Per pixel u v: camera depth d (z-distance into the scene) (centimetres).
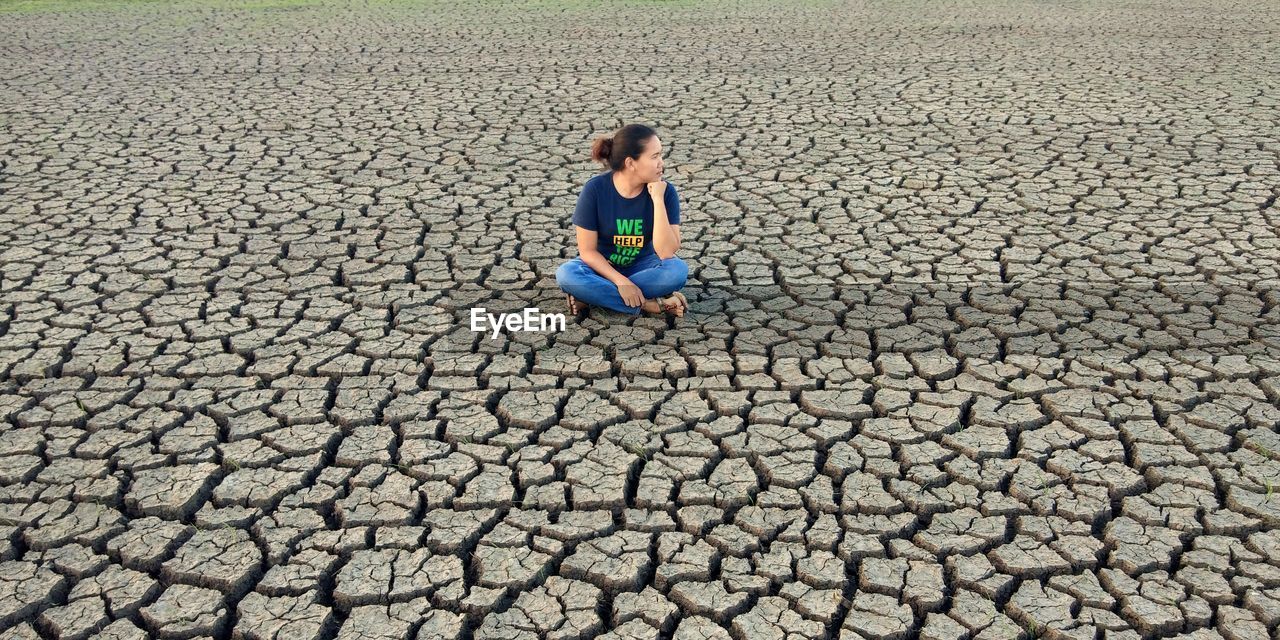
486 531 317
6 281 496
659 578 296
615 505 328
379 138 769
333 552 306
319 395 390
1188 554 300
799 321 452
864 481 337
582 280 441
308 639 273
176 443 358
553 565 303
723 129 793
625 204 440
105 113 855
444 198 623
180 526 316
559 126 803
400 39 1267
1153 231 555
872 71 1032
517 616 281
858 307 464
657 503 327
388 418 375
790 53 1148
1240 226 562
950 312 460
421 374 407
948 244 541
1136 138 748
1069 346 424
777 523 317
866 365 411
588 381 403
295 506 326
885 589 290
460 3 1641
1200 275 495
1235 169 668
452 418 375
